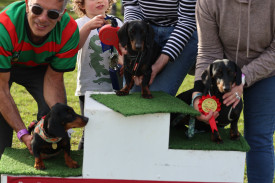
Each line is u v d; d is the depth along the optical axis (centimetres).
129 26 284
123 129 279
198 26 315
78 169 287
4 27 284
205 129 319
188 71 382
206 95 293
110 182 288
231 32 301
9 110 304
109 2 418
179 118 313
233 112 290
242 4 287
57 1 277
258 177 322
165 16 363
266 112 315
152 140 283
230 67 276
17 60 309
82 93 396
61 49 308
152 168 288
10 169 277
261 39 296
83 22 389
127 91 309
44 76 333
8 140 334
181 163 289
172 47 341
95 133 278
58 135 262
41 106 342
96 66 389
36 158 279
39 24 279
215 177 292
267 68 296
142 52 289
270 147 319
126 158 285
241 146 290
